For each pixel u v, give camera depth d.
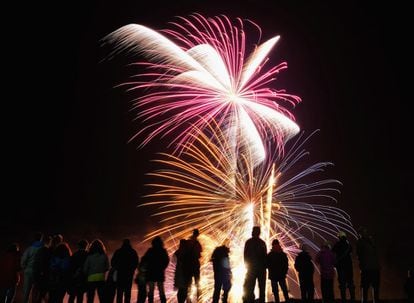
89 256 11.68
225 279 11.78
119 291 11.64
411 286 14.63
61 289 11.86
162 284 11.77
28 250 12.16
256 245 11.51
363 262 12.08
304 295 12.30
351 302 12.25
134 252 11.88
